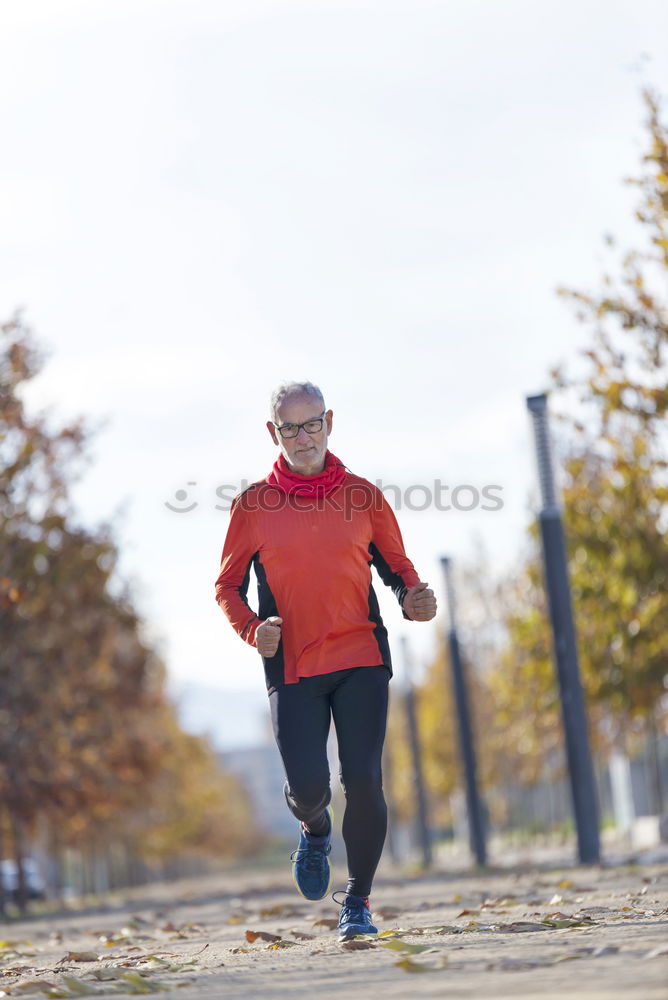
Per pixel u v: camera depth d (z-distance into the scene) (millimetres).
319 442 11297
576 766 30469
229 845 162000
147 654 63594
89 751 54750
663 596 37656
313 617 11070
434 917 15352
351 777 10984
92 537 45281
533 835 88000
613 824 79312
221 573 11523
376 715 11055
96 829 73562
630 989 6590
